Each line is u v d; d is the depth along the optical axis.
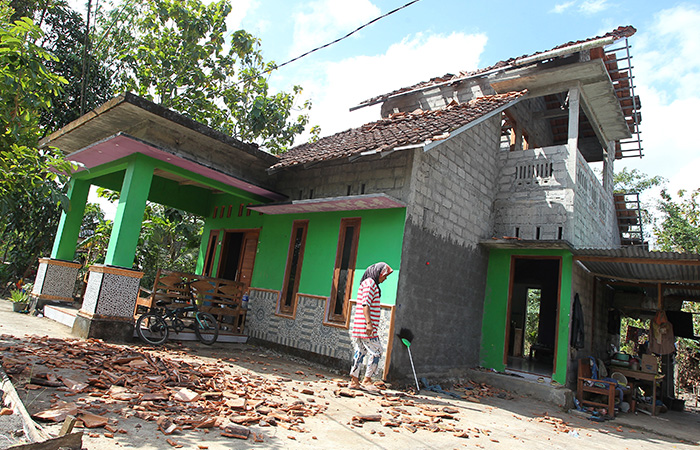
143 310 9.50
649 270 9.70
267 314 9.90
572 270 9.42
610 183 14.78
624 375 10.32
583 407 8.50
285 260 9.98
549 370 10.52
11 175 6.68
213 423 3.94
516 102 11.17
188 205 12.68
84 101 14.93
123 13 15.96
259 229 11.24
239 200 12.15
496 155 11.43
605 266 10.02
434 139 7.67
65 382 4.43
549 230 10.38
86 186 10.62
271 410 4.77
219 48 17.38
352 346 8.09
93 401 4.06
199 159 9.22
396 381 7.68
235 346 9.49
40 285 10.05
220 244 12.32
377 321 7.02
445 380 8.96
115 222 8.15
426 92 14.17
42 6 14.92
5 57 5.80
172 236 17.02
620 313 14.33
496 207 11.27
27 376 4.47
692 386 16.23
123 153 8.53
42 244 14.24
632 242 18.20
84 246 16.23
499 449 4.79
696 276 9.34
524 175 11.09
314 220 9.66
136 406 4.12
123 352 6.39
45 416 3.39
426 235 8.58
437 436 4.89
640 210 16.39
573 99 11.02
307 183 10.27
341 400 5.93
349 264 8.68
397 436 4.64
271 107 17.34
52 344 6.26
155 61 15.63
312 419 4.76
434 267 8.77
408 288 8.04
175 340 8.72
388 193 8.55
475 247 10.27
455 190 9.61
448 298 9.19
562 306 9.30
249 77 17.83
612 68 11.36
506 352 9.93
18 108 6.52
